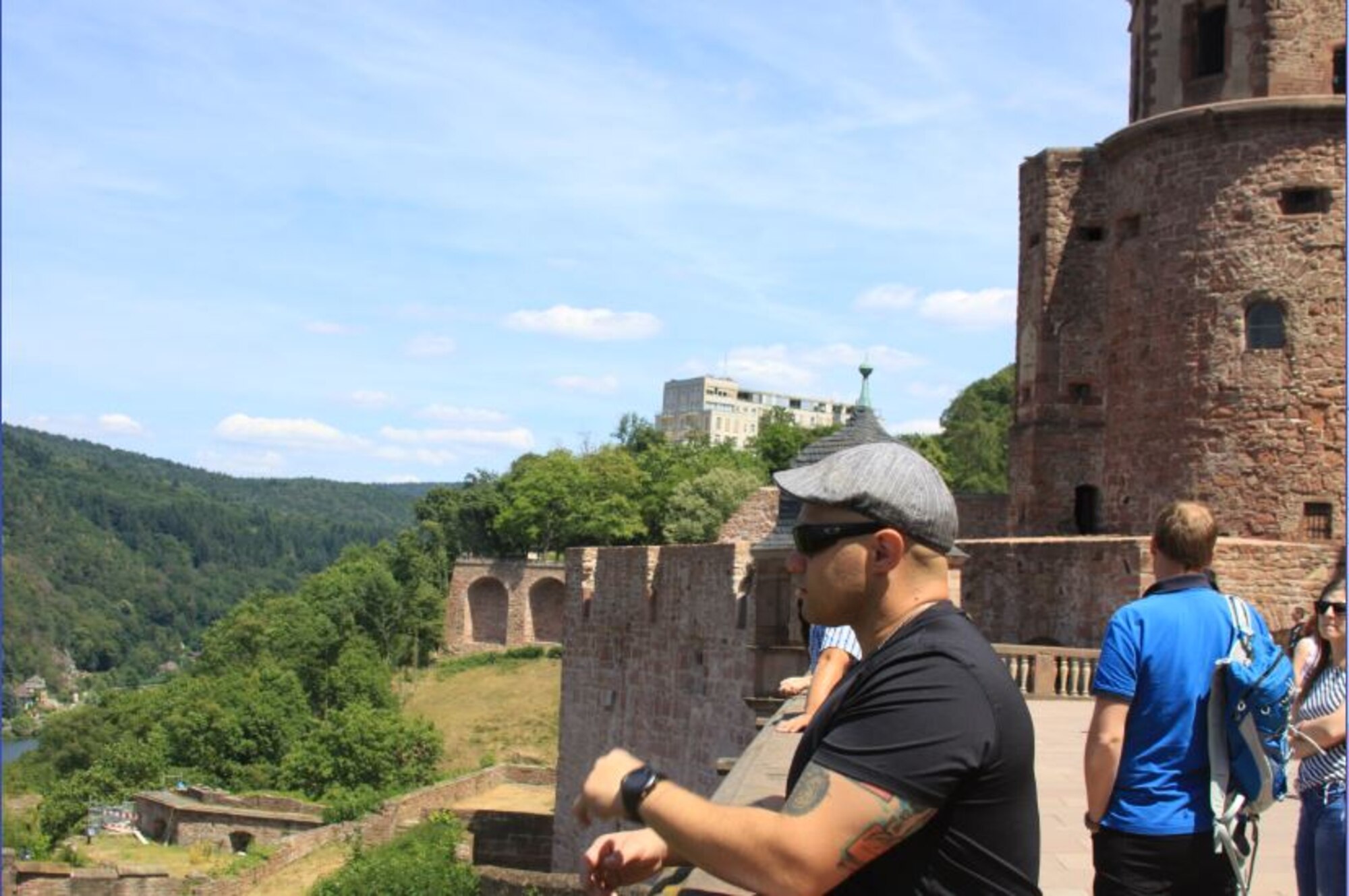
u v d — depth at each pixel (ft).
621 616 151.23
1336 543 107.55
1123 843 24.64
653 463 436.35
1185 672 24.49
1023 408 140.46
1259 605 103.24
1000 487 381.40
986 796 14.87
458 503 446.19
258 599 451.53
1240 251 118.01
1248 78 119.24
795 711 45.39
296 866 199.82
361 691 341.41
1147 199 125.18
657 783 15.12
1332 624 30.53
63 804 269.64
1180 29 124.57
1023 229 141.38
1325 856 30.30
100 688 639.76
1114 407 129.08
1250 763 24.23
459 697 363.76
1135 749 24.72
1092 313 135.33
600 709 156.15
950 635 15.43
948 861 14.90
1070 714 83.46
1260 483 116.88
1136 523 125.59
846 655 29.30
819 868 14.46
